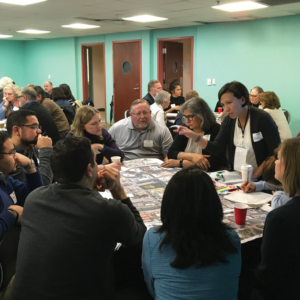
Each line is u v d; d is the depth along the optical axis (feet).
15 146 6.81
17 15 21.45
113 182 4.71
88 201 3.76
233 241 3.61
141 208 5.94
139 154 10.31
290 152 3.98
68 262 3.58
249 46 22.82
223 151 8.34
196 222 3.46
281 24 21.11
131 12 20.02
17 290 3.67
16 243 4.33
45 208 3.79
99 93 41.09
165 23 24.36
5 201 4.95
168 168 8.60
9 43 38.83
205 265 3.38
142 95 29.58
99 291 3.78
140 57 28.99
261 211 5.86
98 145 8.97
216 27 24.25
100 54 40.16
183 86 31.89
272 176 5.13
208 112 8.87
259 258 5.36
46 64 37.65
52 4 17.95
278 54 21.58
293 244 3.86
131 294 4.88
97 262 3.71
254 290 4.81
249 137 7.51
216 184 7.14
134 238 4.10
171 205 3.51
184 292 3.39
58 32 30.42
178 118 13.42
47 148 6.57
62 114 16.76
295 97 21.33
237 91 7.08
